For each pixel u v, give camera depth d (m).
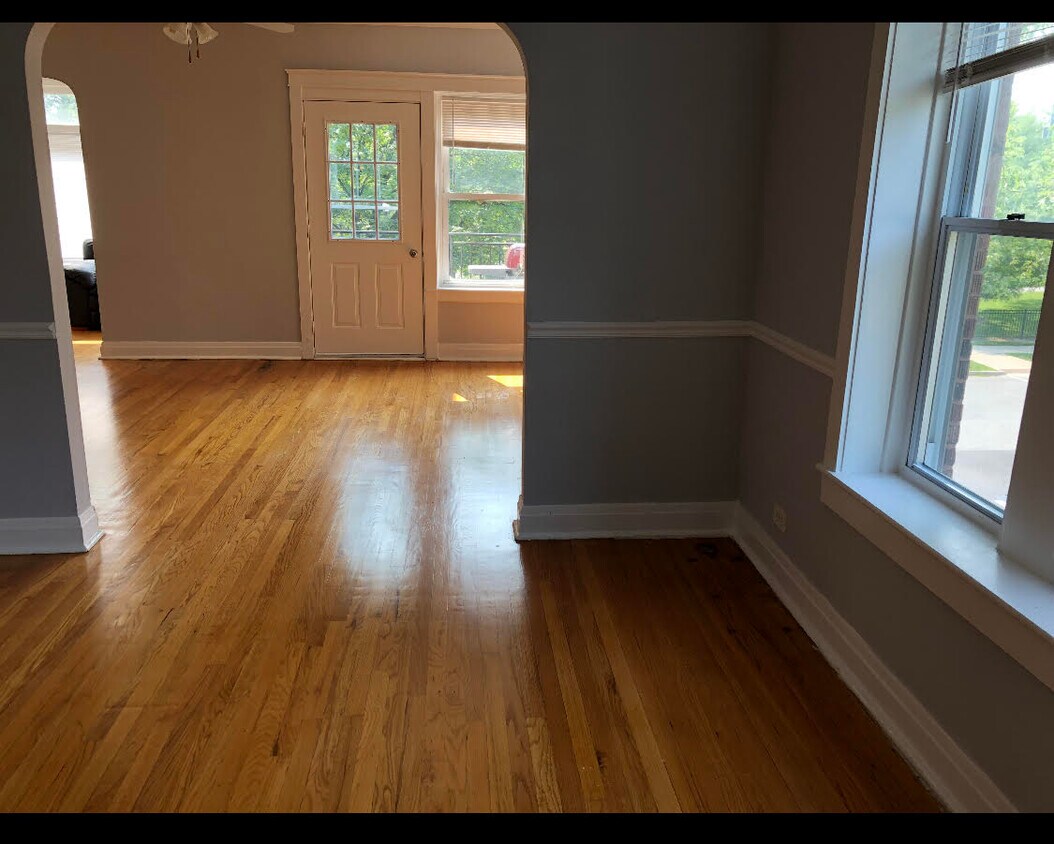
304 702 2.23
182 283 6.12
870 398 2.33
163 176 5.88
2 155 2.69
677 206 2.96
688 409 3.18
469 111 5.97
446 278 6.38
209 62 5.69
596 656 2.46
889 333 2.27
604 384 3.12
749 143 2.92
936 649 1.95
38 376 2.89
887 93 2.10
